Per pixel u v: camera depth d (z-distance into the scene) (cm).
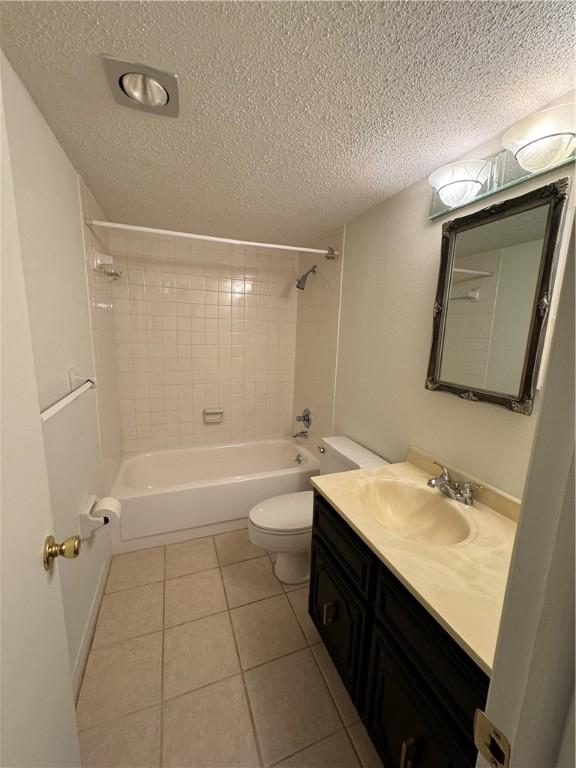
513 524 105
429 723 76
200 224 214
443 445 138
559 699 27
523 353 104
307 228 217
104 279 204
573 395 26
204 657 134
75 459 127
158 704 116
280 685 124
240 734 108
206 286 261
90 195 168
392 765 91
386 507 132
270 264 279
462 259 125
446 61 84
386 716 93
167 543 206
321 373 246
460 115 105
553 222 94
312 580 141
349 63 85
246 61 85
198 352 267
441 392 138
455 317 129
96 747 104
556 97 96
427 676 77
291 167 139
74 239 142
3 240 51
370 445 188
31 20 75
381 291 175
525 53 80
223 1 70
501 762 33
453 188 120
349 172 142
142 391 255
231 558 195
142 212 195
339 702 119
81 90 98
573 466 26
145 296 245
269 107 103
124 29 77
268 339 289
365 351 191
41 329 104
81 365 147
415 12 71
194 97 99
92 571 148
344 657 116
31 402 59
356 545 107
